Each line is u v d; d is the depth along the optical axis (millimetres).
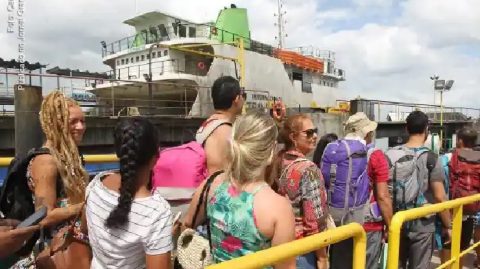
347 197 3711
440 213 4719
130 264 2021
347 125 4422
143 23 19484
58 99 2760
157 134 2088
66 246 2467
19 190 2621
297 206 3074
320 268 3264
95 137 11406
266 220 2014
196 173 3123
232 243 2100
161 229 1999
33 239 2500
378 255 4043
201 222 2404
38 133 6863
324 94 25812
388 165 4102
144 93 18406
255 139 2084
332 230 2482
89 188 2191
